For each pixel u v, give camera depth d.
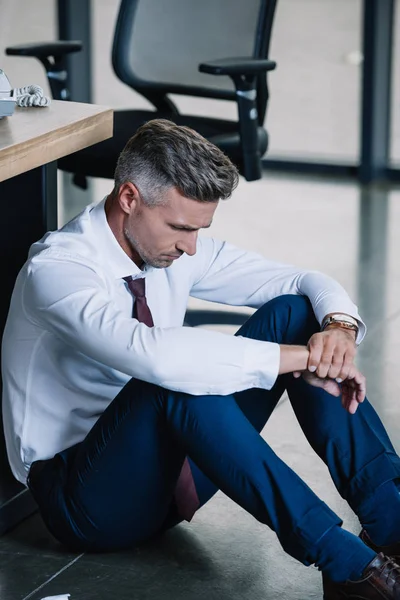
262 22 3.98
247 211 5.81
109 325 2.19
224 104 6.49
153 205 2.22
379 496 2.30
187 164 2.16
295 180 6.41
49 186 2.59
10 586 2.42
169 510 2.53
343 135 6.47
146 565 2.51
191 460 2.46
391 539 2.33
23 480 2.53
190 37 4.16
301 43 6.33
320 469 3.00
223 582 2.45
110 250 2.36
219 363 2.17
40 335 2.40
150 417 2.23
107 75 6.69
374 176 6.35
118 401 2.29
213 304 4.39
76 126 2.58
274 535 2.67
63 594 2.38
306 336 2.49
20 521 2.71
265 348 2.22
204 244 2.65
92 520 2.39
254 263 2.65
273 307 2.49
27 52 4.02
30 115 2.63
